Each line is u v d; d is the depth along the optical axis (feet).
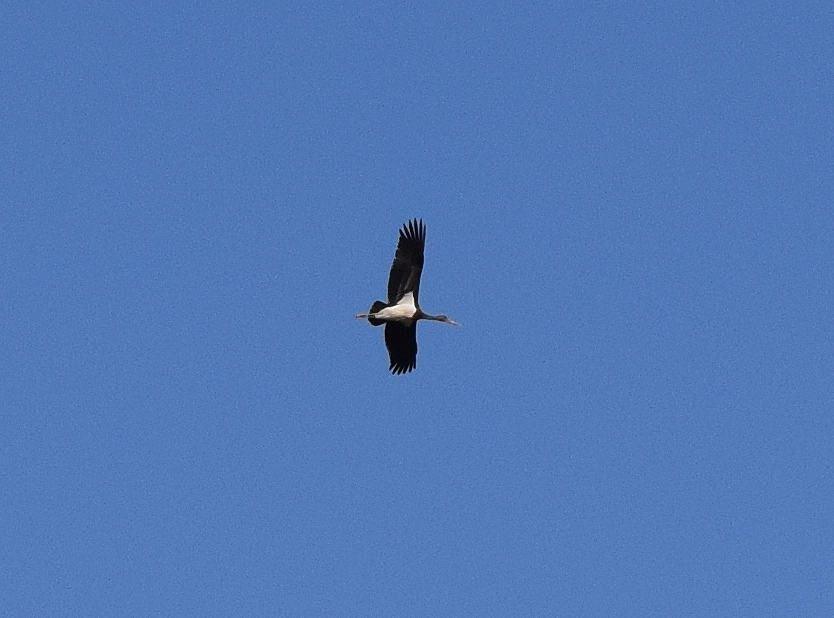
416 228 320.50
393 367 323.78
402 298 320.91
